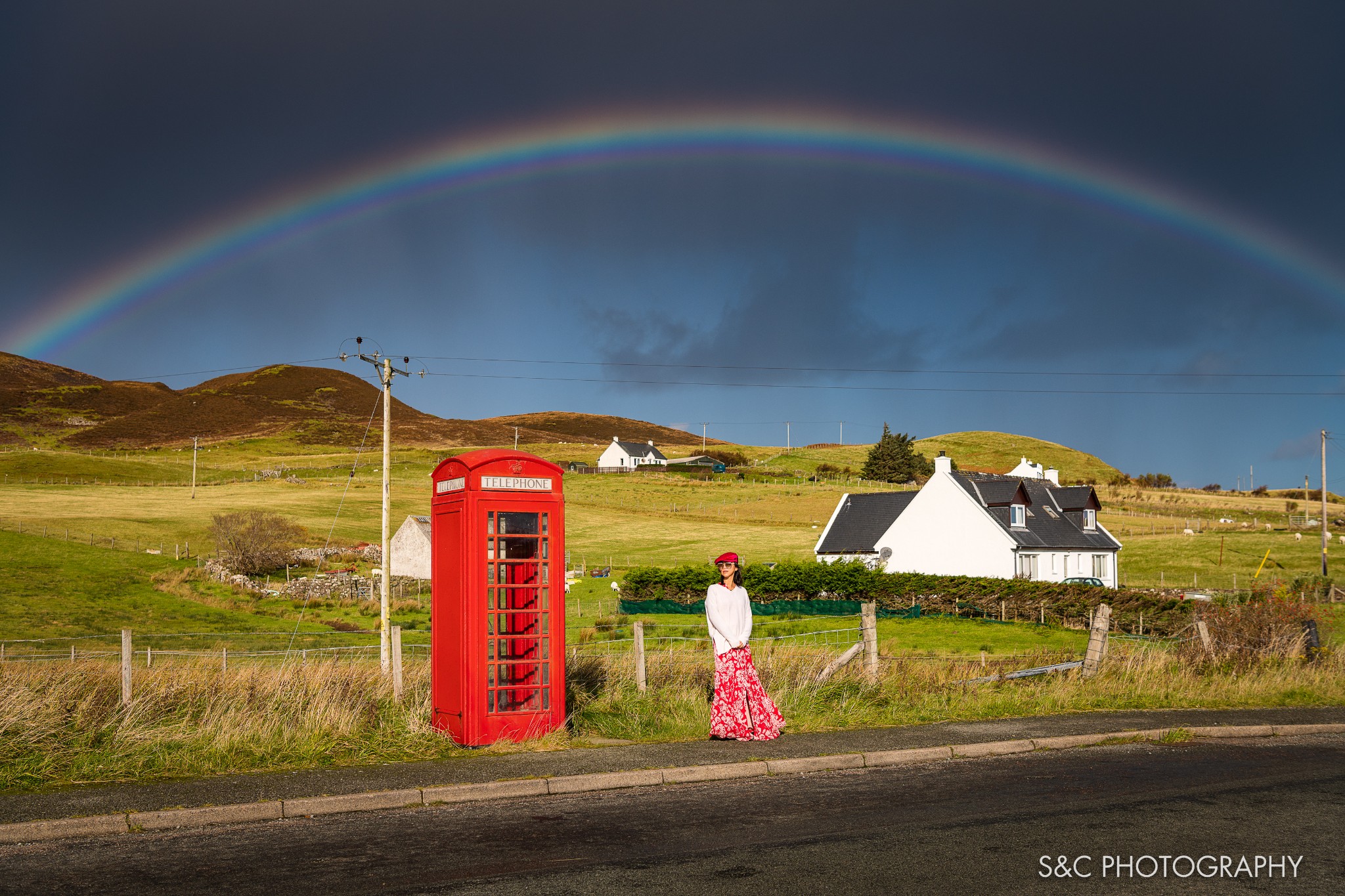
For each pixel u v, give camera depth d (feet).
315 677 39.99
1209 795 29.45
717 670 37.47
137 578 167.32
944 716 42.57
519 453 37.73
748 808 27.81
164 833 25.45
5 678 36.83
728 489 368.68
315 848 23.97
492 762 32.53
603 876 21.59
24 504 272.92
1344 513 317.83
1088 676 51.26
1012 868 22.18
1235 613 60.80
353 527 265.54
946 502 182.19
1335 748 38.04
